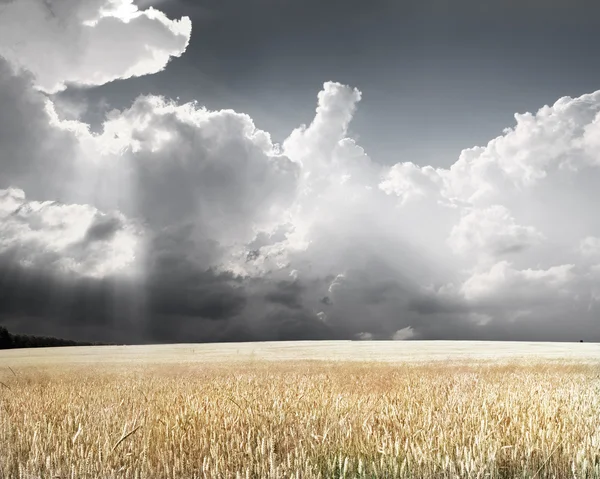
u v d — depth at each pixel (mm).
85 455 7277
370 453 7082
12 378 24109
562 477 6578
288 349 66250
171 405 10727
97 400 12969
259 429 8508
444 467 6453
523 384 16156
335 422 8547
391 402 11047
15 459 7574
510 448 7094
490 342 89438
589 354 47844
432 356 44656
